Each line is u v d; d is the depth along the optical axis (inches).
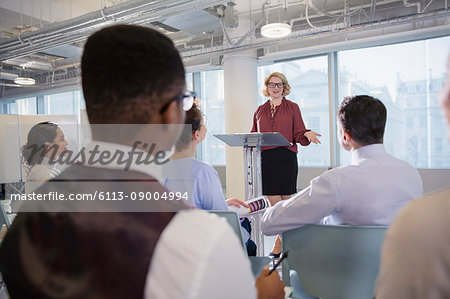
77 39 173.0
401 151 211.6
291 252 50.9
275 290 29.0
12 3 181.8
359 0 190.1
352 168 48.2
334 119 229.3
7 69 289.0
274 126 139.7
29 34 173.5
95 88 17.6
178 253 14.9
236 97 222.1
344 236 44.8
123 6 142.9
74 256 16.1
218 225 16.0
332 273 47.1
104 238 16.0
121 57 17.1
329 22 175.5
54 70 271.6
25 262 17.2
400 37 189.3
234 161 224.1
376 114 48.8
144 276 15.2
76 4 202.4
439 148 200.1
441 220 17.2
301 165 242.4
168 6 140.1
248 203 69.2
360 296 46.0
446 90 18.1
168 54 17.8
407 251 17.8
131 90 17.2
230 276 15.4
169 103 18.0
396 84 211.0
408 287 17.7
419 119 205.5
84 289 15.6
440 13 151.3
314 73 236.8
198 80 283.7
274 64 251.6
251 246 74.0
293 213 48.8
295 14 213.6
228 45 206.1
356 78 223.3
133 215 16.6
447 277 16.8
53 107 358.3
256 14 212.2
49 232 17.1
